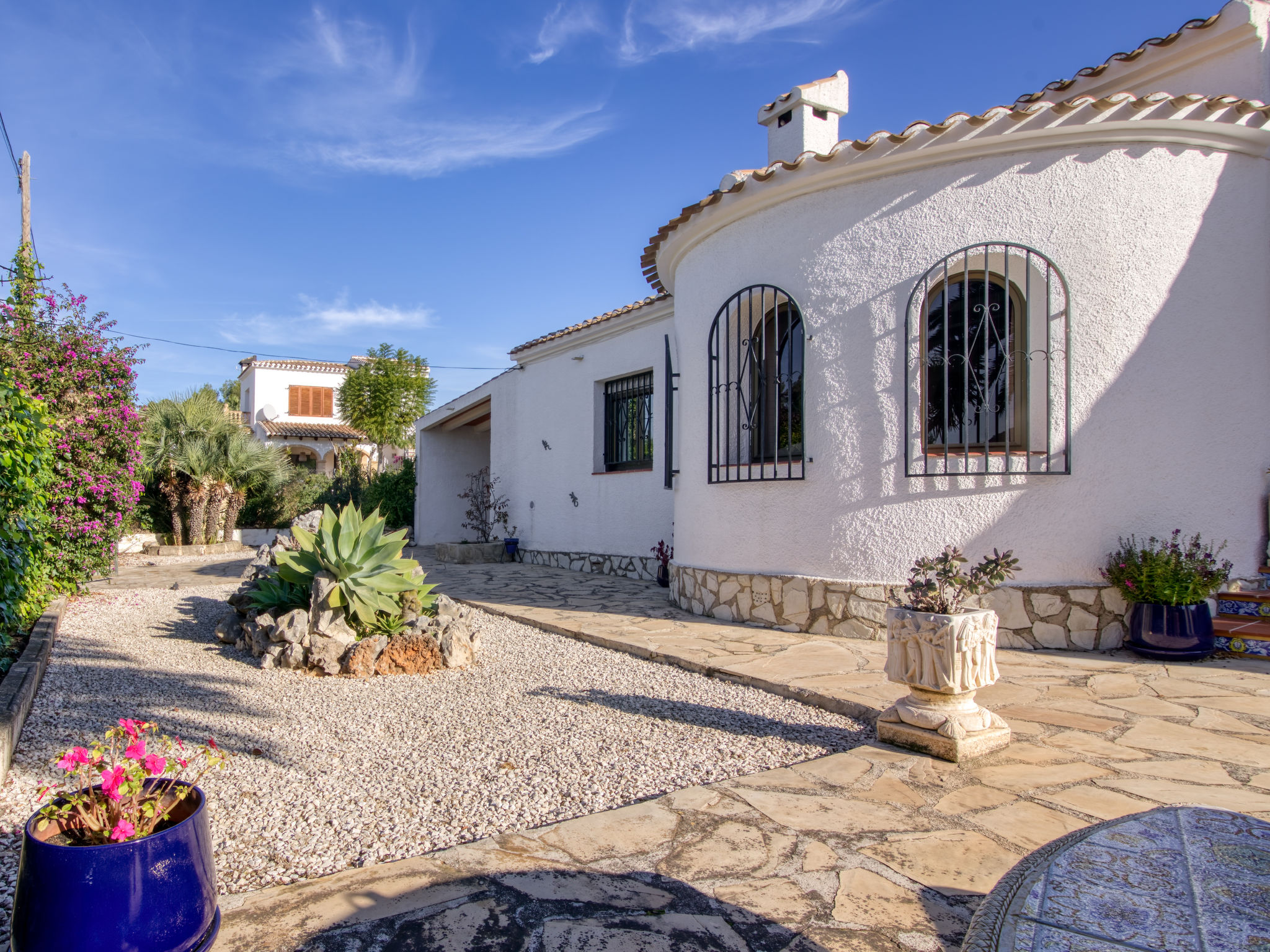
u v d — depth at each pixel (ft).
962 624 11.53
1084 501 19.19
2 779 10.45
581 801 10.35
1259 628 18.04
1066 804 9.78
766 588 22.44
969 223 19.89
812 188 21.72
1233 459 19.54
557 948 6.70
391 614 19.43
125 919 6.15
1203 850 4.51
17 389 16.29
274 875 8.39
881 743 12.47
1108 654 18.54
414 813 10.02
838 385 21.25
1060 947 3.46
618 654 19.83
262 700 15.38
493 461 49.80
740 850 8.61
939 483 19.90
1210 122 19.10
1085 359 19.33
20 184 44.68
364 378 87.56
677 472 27.53
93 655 18.95
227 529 58.03
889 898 7.56
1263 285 20.03
